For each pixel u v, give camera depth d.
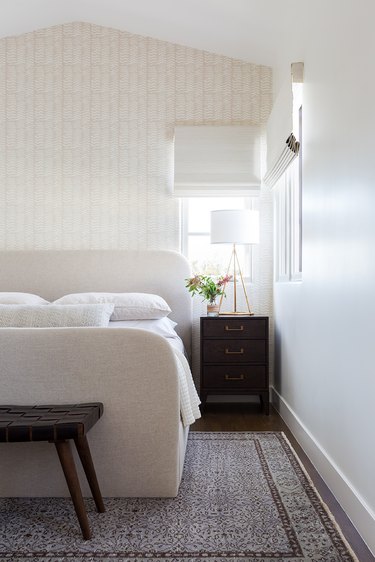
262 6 4.09
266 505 2.64
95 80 5.23
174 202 5.22
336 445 2.78
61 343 2.70
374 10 2.18
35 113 5.23
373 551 2.14
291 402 4.17
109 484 2.71
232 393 4.73
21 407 2.57
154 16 4.77
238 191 5.18
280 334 4.77
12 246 5.20
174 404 2.71
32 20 5.02
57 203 5.21
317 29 3.21
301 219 3.84
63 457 2.27
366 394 2.29
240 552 2.17
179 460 2.79
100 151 5.23
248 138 5.18
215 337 4.73
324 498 2.73
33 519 2.50
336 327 2.78
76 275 5.01
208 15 4.51
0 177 5.21
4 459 2.72
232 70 5.24
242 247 5.34
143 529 2.38
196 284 4.86
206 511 2.57
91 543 2.25
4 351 2.70
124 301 4.37
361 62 2.34
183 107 5.24
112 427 2.70
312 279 3.37
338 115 2.72
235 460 3.34
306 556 2.13
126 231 5.21
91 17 5.08
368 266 2.25
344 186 2.61
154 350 2.70
